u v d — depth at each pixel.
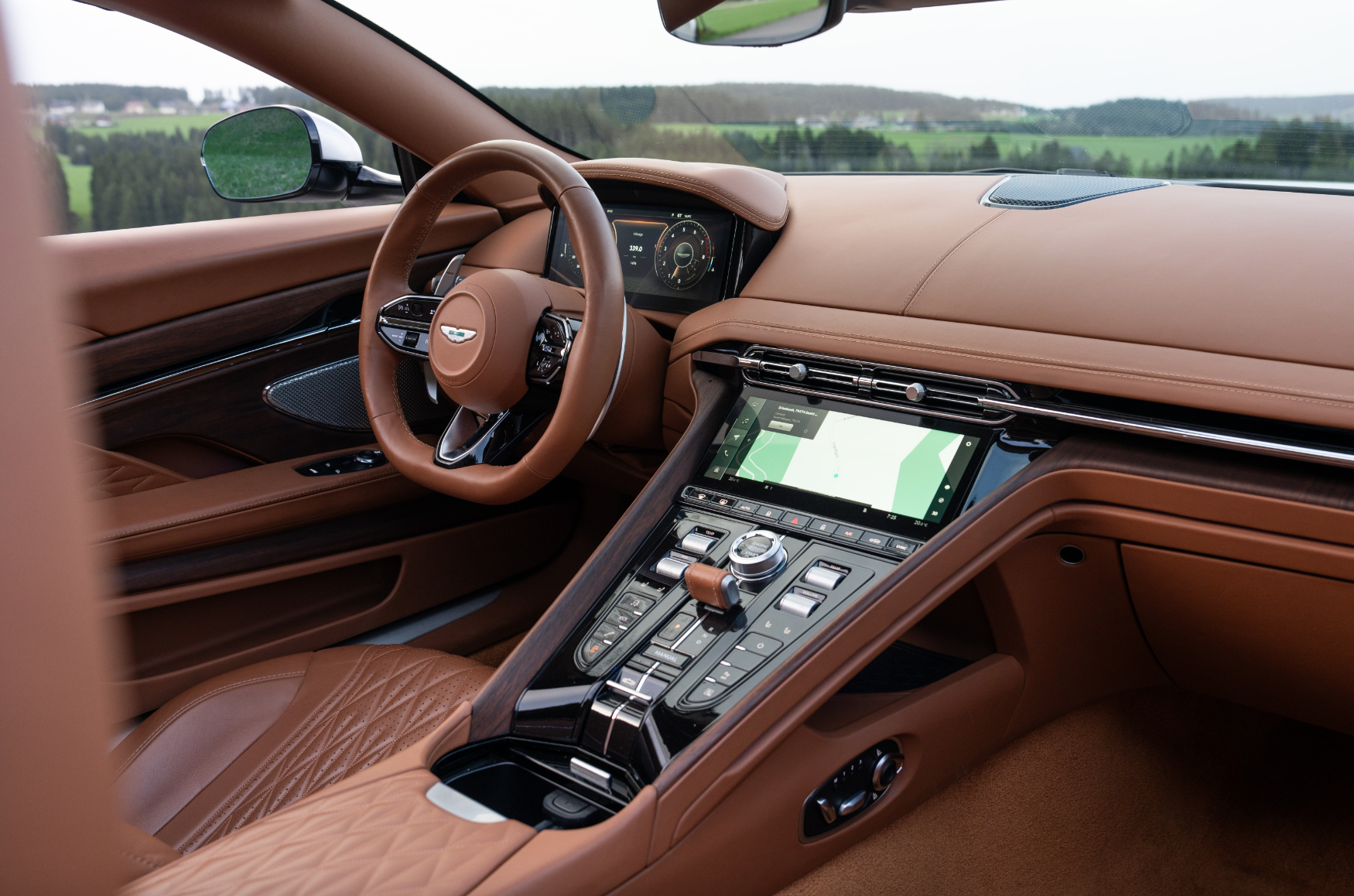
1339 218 1.14
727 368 1.43
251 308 1.65
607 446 1.57
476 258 1.86
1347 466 0.91
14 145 0.21
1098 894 1.20
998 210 1.38
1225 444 0.98
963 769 1.25
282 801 1.16
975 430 1.17
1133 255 1.17
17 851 0.24
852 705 1.13
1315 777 1.39
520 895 0.76
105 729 0.25
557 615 1.14
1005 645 1.25
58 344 0.23
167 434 1.62
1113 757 1.40
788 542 1.16
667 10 0.74
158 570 1.43
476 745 1.04
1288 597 1.02
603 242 1.25
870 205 1.52
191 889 0.72
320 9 1.57
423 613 1.74
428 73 1.72
